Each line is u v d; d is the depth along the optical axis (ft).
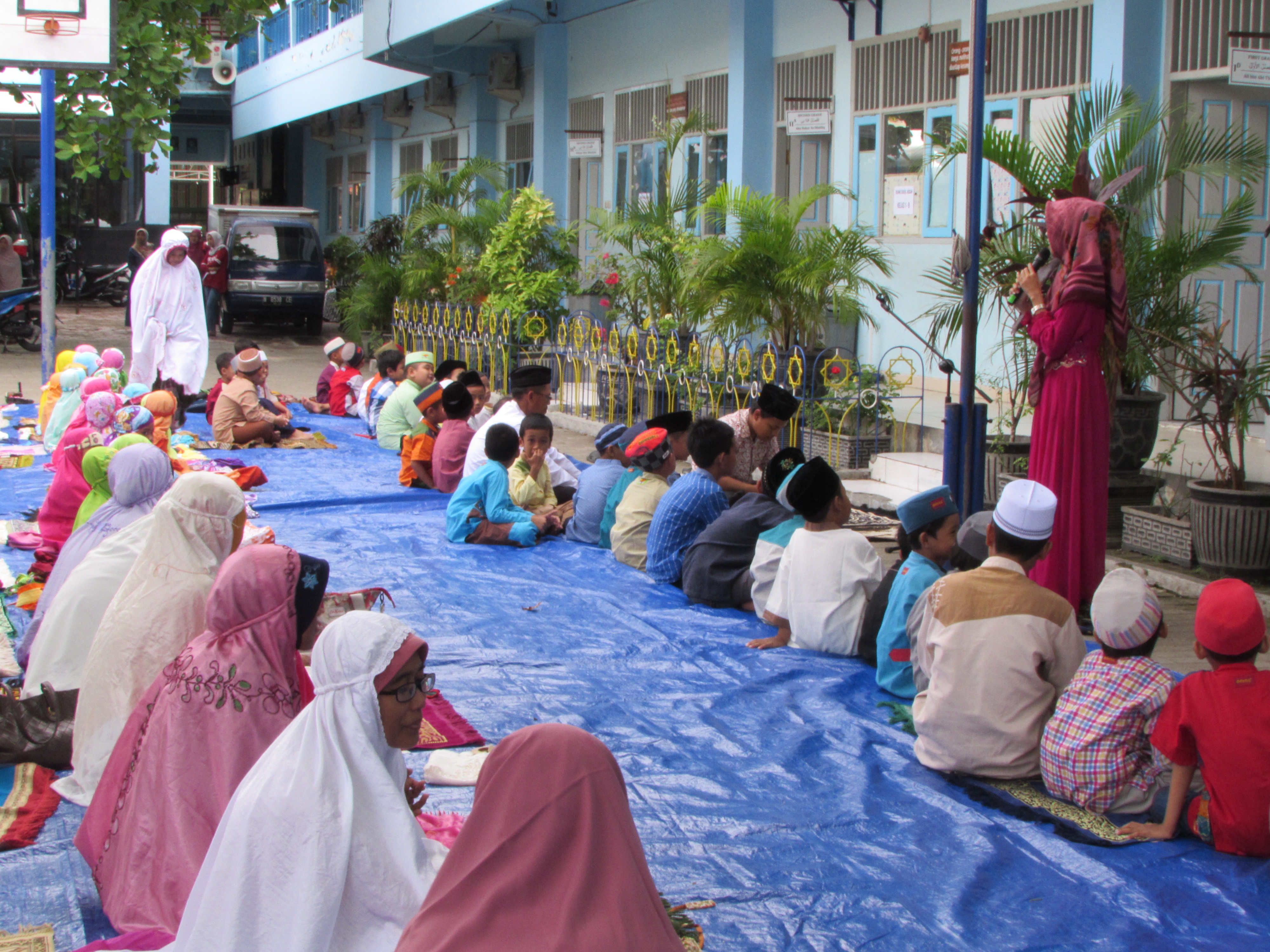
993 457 24.20
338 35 74.74
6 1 34.37
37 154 79.25
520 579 22.36
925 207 36.63
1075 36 31.32
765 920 10.71
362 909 8.63
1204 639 11.84
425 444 30.86
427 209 54.80
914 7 36.65
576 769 6.21
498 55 60.85
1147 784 12.62
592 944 5.74
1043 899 11.07
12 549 23.13
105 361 34.60
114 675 12.43
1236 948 10.26
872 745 14.57
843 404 30.27
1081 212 18.44
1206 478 22.49
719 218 38.65
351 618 9.04
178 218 116.67
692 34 47.65
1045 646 13.44
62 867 11.18
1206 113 27.71
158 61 53.67
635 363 37.96
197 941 8.42
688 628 19.24
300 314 75.36
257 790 8.63
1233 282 28.48
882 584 17.20
